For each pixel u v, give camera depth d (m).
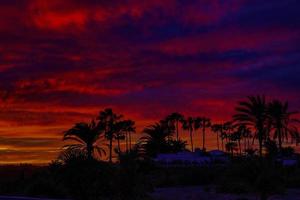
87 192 23.78
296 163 75.62
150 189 26.34
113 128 106.75
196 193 45.53
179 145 106.75
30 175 35.66
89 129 52.75
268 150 32.25
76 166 23.81
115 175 24.41
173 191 48.53
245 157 31.03
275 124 76.56
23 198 20.48
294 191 45.50
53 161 25.02
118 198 24.53
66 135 52.94
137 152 25.67
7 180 35.88
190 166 76.00
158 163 77.31
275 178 29.42
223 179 47.84
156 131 100.50
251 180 29.81
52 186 29.84
